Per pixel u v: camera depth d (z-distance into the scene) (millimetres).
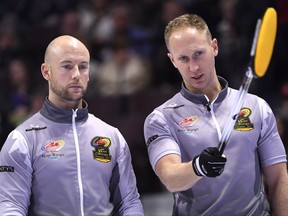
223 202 10609
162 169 10531
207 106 10984
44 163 10594
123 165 11055
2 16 30969
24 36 29750
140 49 26250
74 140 10805
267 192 11984
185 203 10828
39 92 25312
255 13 23000
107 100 24609
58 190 10516
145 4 27547
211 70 10844
